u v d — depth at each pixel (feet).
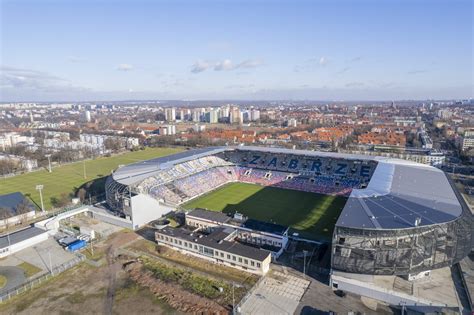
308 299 213.66
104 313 203.00
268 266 252.01
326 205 396.57
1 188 508.53
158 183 422.00
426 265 217.36
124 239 311.68
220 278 240.53
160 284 233.76
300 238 302.04
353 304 208.03
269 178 509.76
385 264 215.10
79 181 550.36
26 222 365.61
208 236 286.87
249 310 202.90
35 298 219.61
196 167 513.86
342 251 222.07
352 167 489.67
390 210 247.50
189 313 201.57
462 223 234.58
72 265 263.08
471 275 232.32
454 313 194.70
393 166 400.88
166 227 310.24
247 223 318.45
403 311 197.67
